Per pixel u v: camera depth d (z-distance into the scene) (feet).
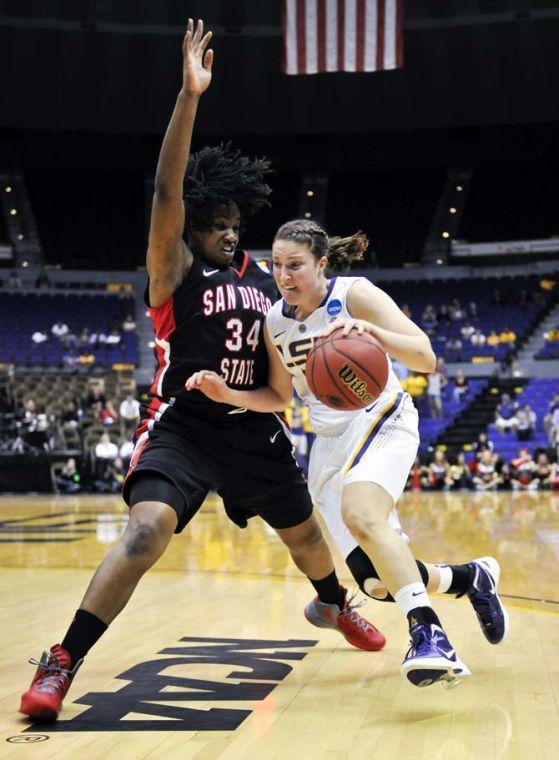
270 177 87.45
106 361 70.03
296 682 9.21
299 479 10.09
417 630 7.95
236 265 9.87
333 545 23.67
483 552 21.36
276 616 13.19
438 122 75.92
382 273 82.99
